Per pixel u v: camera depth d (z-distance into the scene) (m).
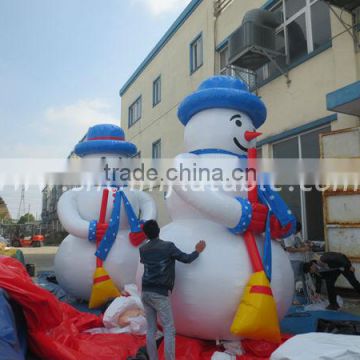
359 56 7.34
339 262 6.21
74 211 6.67
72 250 6.68
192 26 13.45
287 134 8.82
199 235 4.28
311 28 8.70
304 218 8.35
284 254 4.55
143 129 17.19
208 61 12.27
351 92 6.30
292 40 9.18
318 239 8.07
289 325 5.42
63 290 7.46
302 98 8.59
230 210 4.10
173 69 14.70
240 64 9.61
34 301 3.70
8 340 3.32
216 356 3.96
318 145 8.20
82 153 7.31
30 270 10.27
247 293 3.96
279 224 4.39
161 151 15.41
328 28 8.30
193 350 4.04
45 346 3.84
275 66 9.44
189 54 13.51
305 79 8.55
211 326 4.06
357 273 6.79
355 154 6.84
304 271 6.74
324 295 7.20
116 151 7.22
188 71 13.55
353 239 6.86
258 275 4.01
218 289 3.99
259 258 4.11
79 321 5.21
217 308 3.99
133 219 6.56
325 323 4.46
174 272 3.90
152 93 16.42
